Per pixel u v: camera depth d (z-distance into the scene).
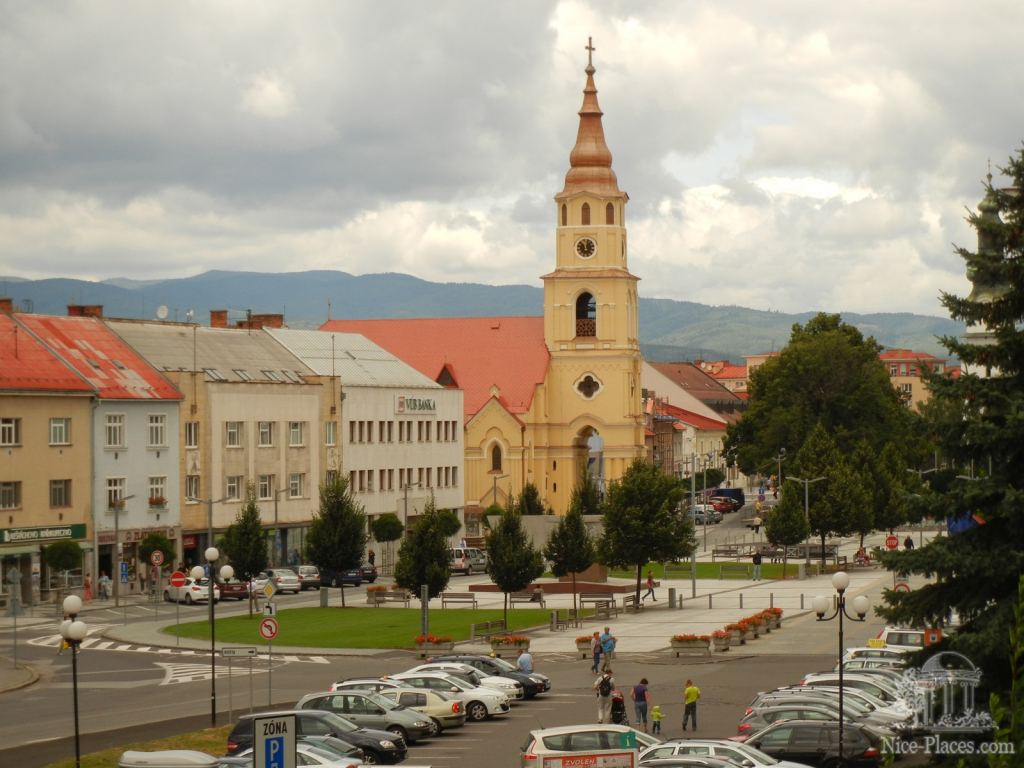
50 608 111.62
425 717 60.75
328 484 134.00
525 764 50.62
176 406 129.25
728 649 89.19
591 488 152.12
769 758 49.19
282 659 86.75
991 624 42.66
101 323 135.00
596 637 80.62
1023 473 44.50
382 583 134.88
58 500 118.06
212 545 124.75
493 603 116.00
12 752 57.97
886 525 154.75
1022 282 44.84
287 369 147.88
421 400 164.75
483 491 195.62
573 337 199.62
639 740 53.38
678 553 113.12
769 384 193.75
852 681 63.38
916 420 45.81
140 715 67.00
